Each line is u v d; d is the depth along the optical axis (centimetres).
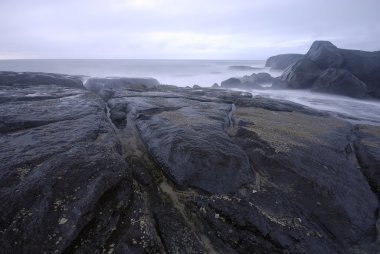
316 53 2506
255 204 500
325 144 761
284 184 564
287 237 443
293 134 812
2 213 402
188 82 3856
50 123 782
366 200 552
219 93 1498
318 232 462
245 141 733
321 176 591
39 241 376
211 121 861
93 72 4728
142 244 406
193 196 530
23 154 569
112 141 714
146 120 868
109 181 493
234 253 434
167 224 466
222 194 529
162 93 1373
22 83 1559
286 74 2722
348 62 2419
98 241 404
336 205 518
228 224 471
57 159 541
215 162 577
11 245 366
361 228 485
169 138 687
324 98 2094
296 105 1283
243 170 580
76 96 1162
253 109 1130
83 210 426
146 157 693
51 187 456
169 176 595
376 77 2284
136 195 518
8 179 476
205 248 436
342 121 1035
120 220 447
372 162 673
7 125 739
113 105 1106
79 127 753
